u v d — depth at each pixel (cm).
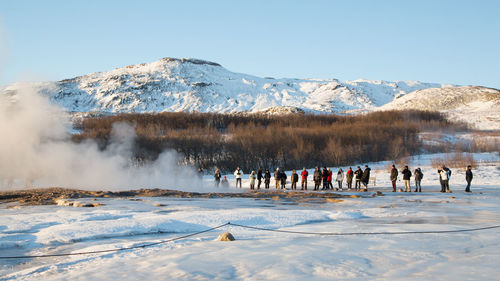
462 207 1741
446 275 635
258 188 3475
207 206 1742
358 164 6931
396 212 1529
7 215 1383
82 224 1145
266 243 921
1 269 764
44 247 936
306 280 619
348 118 12106
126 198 2169
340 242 925
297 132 7794
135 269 706
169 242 946
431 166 5134
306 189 3284
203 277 645
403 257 765
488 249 834
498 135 9719
